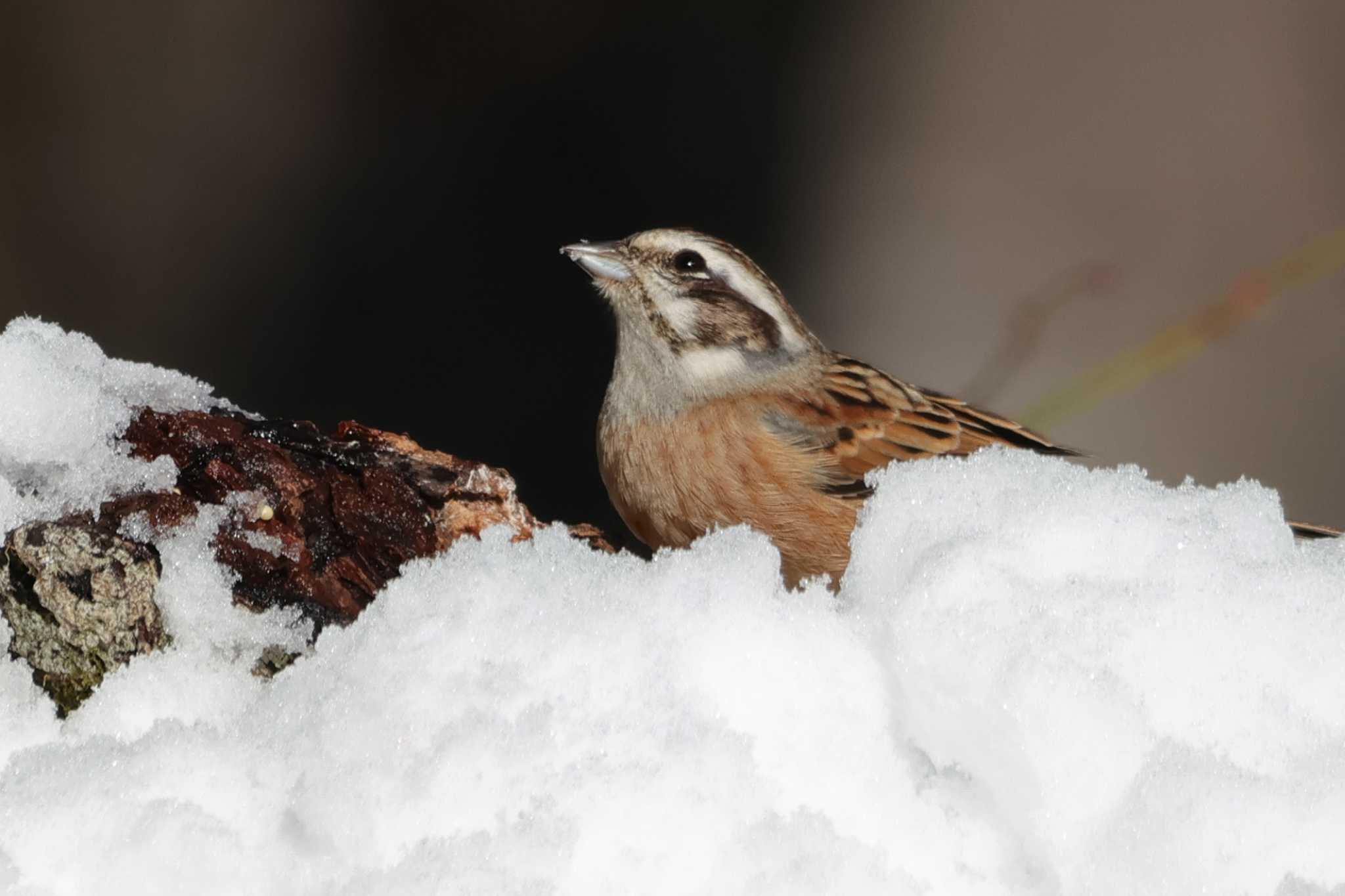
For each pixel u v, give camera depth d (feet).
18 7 59.88
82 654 19.35
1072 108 61.52
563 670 17.31
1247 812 15.69
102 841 15.96
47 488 20.30
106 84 60.34
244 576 20.16
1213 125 60.90
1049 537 18.30
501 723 16.69
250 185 59.67
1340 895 14.82
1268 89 60.75
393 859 15.97
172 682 18.88
